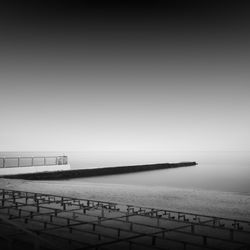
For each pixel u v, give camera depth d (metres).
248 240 13.48
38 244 8.14
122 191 36.69
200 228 15.64
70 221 15.78
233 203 29.33
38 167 55.69
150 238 12.94
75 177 64.44
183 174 79.69
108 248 11.12
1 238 10.70
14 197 22.67
